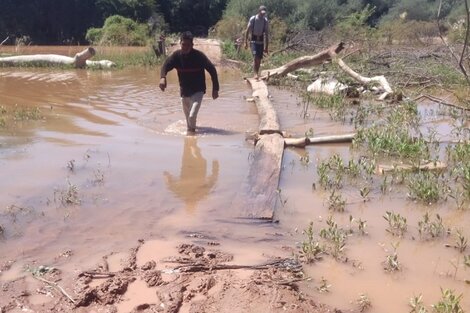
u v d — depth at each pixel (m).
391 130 8.28
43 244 4.52
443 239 4.81
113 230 4.82
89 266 4.18
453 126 9.20
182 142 7.97
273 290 3.83
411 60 15.68
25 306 3.64
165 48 22.55
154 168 6.64
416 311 3.65
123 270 4.11
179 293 3.80
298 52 20.67
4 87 13.42
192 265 4.20
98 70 18.06
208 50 22.33
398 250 4.58
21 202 5.41
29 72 16.94
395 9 38.03
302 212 5.37
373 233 4.90
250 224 5.04
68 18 38.97
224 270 4.16
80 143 7.75
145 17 39.34
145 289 3.88
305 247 4.45
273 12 31.19
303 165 6.95
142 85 14.14
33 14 38.19
